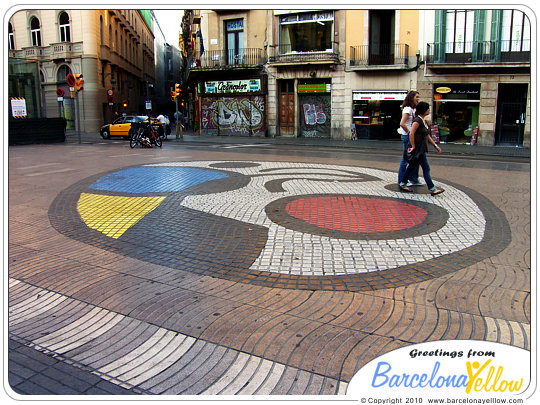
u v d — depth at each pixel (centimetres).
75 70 3662
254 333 346
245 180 1009
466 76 2395
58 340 348
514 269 465
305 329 350
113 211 739
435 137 2489
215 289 429
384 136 2684
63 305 405
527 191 888
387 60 2614
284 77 2889
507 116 2353
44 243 583
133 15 5097
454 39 2397
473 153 1859
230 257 516
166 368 308
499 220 663
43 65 3775
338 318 367
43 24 3738
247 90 3023
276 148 2027
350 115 2738
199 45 3334
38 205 795
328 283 438
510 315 365
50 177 1102
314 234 596
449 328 346
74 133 3512
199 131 3369
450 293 409
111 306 398
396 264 486
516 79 2289
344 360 309
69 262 511
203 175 1085
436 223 647
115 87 4178
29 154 1720
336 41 2705
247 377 295
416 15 2470
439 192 827
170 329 356
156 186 947
